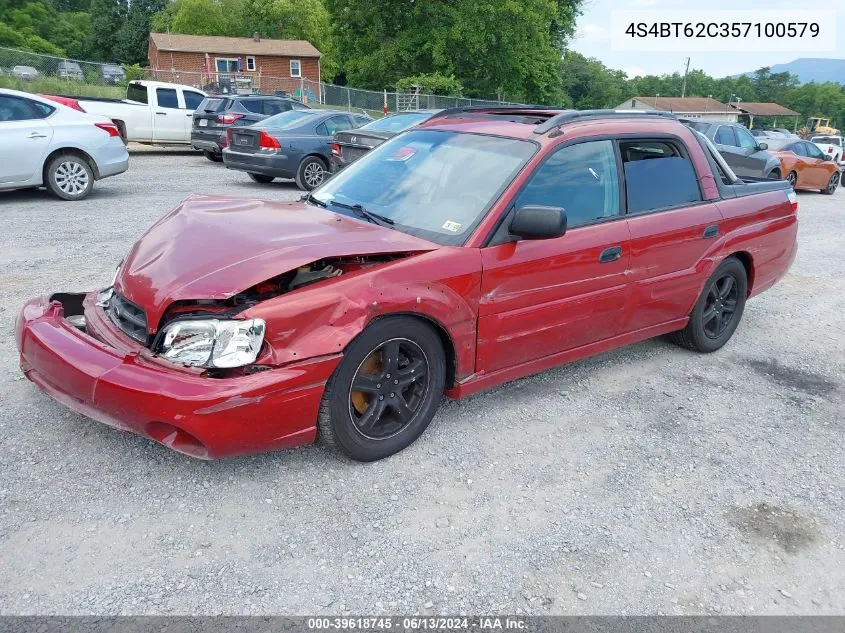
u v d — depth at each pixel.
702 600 2.64
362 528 2.88
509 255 3.55
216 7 59.12
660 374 4.81
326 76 58.97
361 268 3.24
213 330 2.79
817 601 2.69
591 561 2.80
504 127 4.13
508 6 39.16
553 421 3.97
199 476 3.14
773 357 5.35
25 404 3.65
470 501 3.13
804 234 11.36
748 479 3.51
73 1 96.25
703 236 4.69
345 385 3.07
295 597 2.48
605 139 4.18
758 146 15.30
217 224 3.42
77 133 9.52
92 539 2.68
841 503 3.36
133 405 2.73
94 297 3.66
